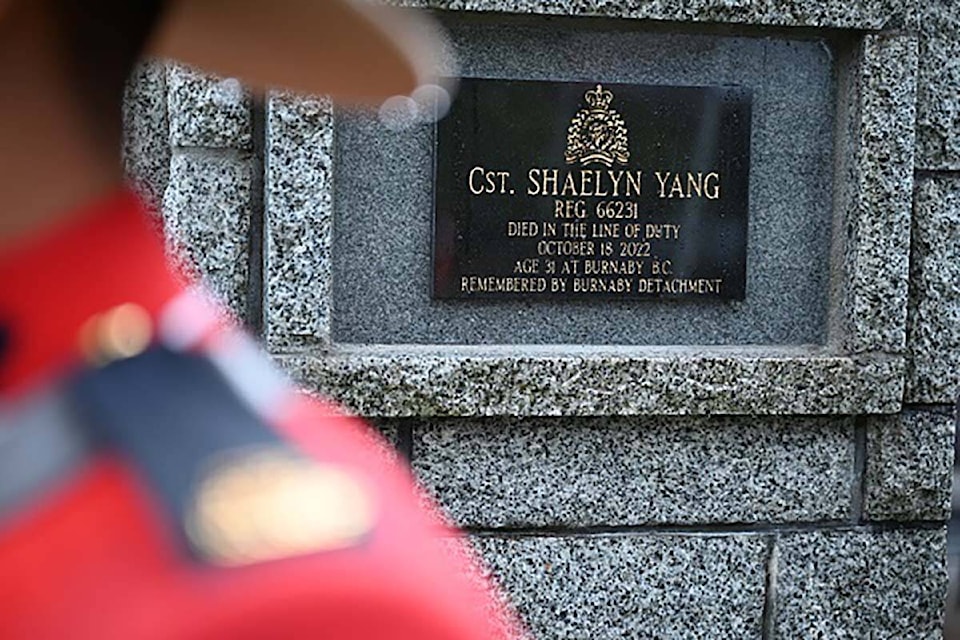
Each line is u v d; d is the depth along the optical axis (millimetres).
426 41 1200
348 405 5254
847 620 5707
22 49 970
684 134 5582
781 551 5648
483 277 5488
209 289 5262
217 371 945
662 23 5465
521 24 5434
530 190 5488
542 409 5359
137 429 864
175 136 5215
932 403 5711
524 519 5488
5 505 833
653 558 5559
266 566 799
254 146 5293
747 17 5445
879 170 5566
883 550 5707
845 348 5664
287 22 1155
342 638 797
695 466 5574
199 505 818
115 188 991
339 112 5336
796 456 5648
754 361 5480
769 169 5684
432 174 5445
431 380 5281
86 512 823
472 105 5434
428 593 846
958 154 5664
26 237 951
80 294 933
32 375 910
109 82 1009
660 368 5414
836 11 5488
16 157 963
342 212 5402
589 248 5539
